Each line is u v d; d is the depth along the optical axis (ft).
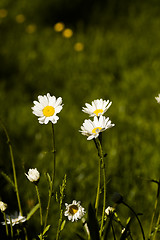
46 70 14.25
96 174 8.34
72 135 10.20
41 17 19.27
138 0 19.25
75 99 12.21
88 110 4.85
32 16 19.39
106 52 15.30
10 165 8.63
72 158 9.05
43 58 15.37
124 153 9.00
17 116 11.32
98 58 14.69
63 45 16.26
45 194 7.67
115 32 17.07
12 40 17.17
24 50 16.12
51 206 7.38
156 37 15.74
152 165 8.41
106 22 18.21
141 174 8.23
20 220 5.16
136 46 15.23
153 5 18.79
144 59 14.42
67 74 14.05
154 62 13.70
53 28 18.20
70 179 8.19
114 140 9.48
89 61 14.55
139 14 18.34
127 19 18.02
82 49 15.60
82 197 7.75
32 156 9.50
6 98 12.57
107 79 13.03
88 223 4.51
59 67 14.40
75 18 19.02
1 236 5.83
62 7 19.43
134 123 10.23
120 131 10.03
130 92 12.03
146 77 12.76
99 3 19.39
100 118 4.56
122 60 14.33
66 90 12.91
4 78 14.26
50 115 4.66
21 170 8.59
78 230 6.93
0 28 18.51
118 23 17.83
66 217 7.07
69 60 14.75
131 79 12.82
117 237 6.73
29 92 13.20
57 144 9.93
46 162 8.96
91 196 7.73
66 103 12.04
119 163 8.62
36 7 19.72
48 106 4.70
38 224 7.03
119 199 4.71
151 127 9.95
